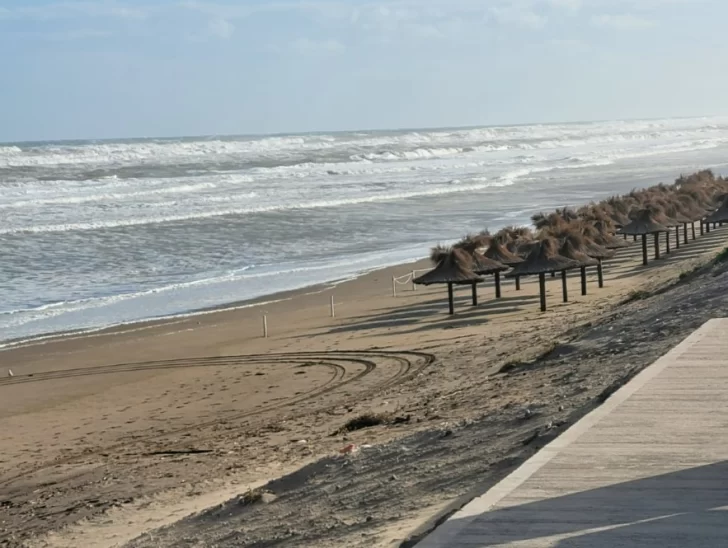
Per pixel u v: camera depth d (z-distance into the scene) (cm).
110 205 7075
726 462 759
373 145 16512
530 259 3241
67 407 2205
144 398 2250
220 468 1532
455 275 3206
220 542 957
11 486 1617
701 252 4319
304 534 863
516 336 2519
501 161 13600
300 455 1505
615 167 11888
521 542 607
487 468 904
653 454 789
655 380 1069
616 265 4316
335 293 3747
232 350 2759
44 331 3139
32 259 4666
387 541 716
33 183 8650
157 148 12512
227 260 4697
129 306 3556
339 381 2255
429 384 2000
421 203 7456
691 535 609
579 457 789
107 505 1397
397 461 1095
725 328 1406
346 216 6538
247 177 9938
